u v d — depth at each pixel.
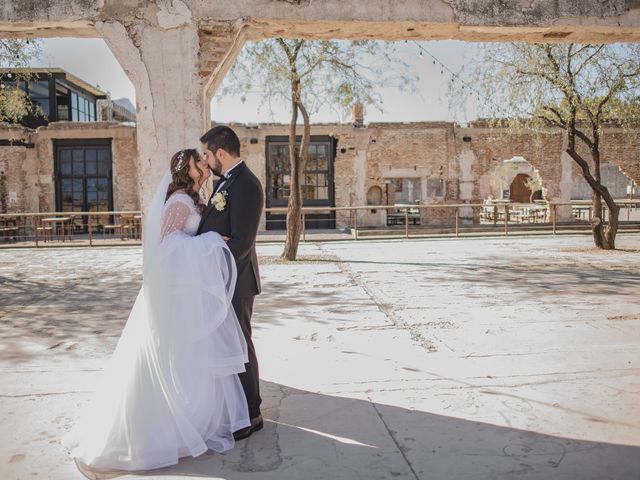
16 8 5.11
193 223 3.10
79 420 3.15
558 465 2.72
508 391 3.73
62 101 24.05
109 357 4.70
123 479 2.67
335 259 11.52
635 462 2.75
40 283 8.88
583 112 12.52
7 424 3.29
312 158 21.38
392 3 5.51
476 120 21.53
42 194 20.61
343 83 11.19
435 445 2.96
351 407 3.49
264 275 9.37
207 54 5.18
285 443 3.02
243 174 3.10
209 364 2.97
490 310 6.32
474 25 5.64
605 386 3.79
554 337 5.07
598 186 12.55
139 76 5.12
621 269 9.45
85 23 5.16
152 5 5.11
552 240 15.16
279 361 4.48
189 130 5.14
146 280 2.95
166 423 2.85
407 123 21.31
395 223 22.03
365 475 2.65
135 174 20.59
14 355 4.77
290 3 5.32
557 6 5.77
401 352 4.68
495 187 27.89
